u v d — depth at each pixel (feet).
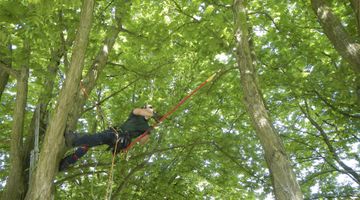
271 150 21.40
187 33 30.25
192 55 43.45
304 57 37.29
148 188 43.60
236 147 40.22
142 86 45.14
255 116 22.72
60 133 21.53
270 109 43.39
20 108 28.68
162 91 45.19
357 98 31.19
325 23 24.58
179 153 43.88
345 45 23.57
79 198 40.83
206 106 44.45
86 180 41.55
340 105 38.47
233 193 49.29
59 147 21.71
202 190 48.93
